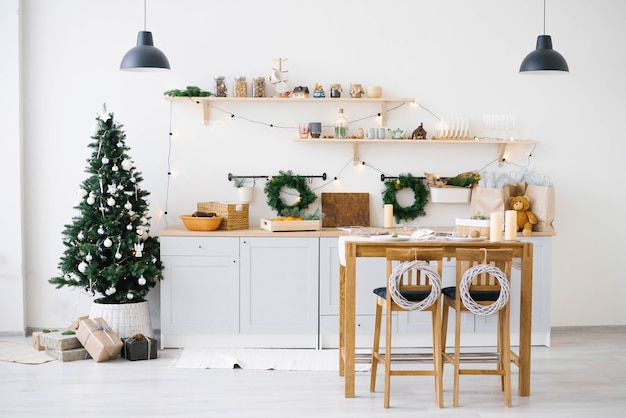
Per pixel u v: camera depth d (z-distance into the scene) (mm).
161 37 5965
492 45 6078
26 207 5977
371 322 5551
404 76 6055
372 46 6031
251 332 5547
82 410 4094
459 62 6066
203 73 5984
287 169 6047
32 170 5961
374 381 4520
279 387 4586
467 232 4844
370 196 6086
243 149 6031
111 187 5387
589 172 6172
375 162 6074
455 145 6105
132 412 4066
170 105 5996
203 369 4984
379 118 6070
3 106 5840
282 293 5547
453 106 6082
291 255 5523
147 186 6008
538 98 6117
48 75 5941
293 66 6016
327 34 6012
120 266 5312
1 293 5898
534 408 4211
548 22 6094
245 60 5988
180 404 4219
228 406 4191
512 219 4496
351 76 6031
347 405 4242
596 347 5633
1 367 4980
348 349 4395
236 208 5664
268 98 5766
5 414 4016
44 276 6000
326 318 5562
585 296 6227
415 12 6035
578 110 6141
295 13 5992
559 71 5160
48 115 5949
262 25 5980
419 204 6000
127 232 5465
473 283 4664
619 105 6164
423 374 4250
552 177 6156
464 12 6059
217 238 5508
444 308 4672
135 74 5969
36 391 4441
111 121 5508
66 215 5984
